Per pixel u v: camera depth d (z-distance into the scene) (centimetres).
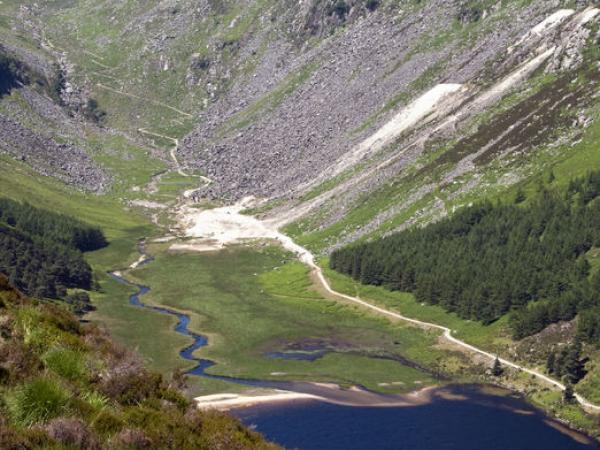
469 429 10369
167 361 13212
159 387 3017
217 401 11150
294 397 11562
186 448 2633
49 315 3294
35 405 2319
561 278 14800
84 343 3139
